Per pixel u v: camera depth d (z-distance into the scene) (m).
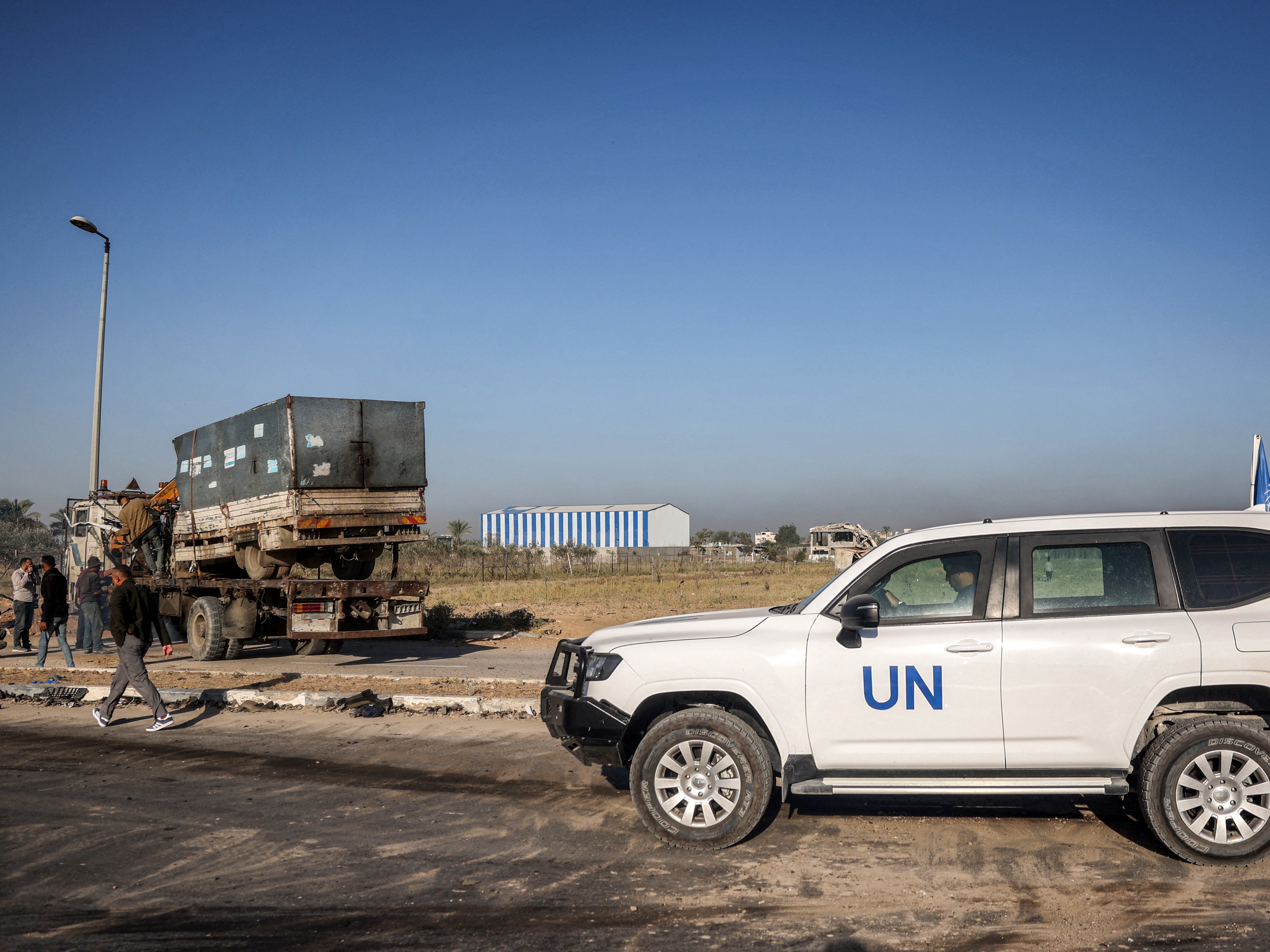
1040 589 5.59
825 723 5.58
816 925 4.49
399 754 8.30
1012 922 4.49
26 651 17.42
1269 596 5.38
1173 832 5.20
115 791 7.15
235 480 14.67
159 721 9.62
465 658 15.34
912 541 5.82
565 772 7.57
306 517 13.38
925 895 4.85
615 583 42.16
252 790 7.14
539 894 4.95
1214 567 5.48
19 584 17.75
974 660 5.45
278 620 15.07
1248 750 5.15
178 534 16.33
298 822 6.28
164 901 4.89
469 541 81.69
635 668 5.83
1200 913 4.55
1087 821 6.06
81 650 17.25
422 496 14.59
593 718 5.87
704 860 5.44
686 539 96.12
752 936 4.37
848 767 5.58
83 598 17.06
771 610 6.38
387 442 14.27
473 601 30.64
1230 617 5.33
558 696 6.07
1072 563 5.61
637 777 5.73
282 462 13.48
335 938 4.40
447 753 8.32
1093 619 5.45
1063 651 5.38
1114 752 5.32
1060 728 5.37
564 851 5.63
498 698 10.55
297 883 5.14
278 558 14.20
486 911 4.71
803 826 6.04
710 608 25.48
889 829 5.96
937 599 5.68
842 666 5.58
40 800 6.91
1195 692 5.37
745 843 5.73
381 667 14.09
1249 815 5.23
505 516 94.12
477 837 5.93
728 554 80.81
